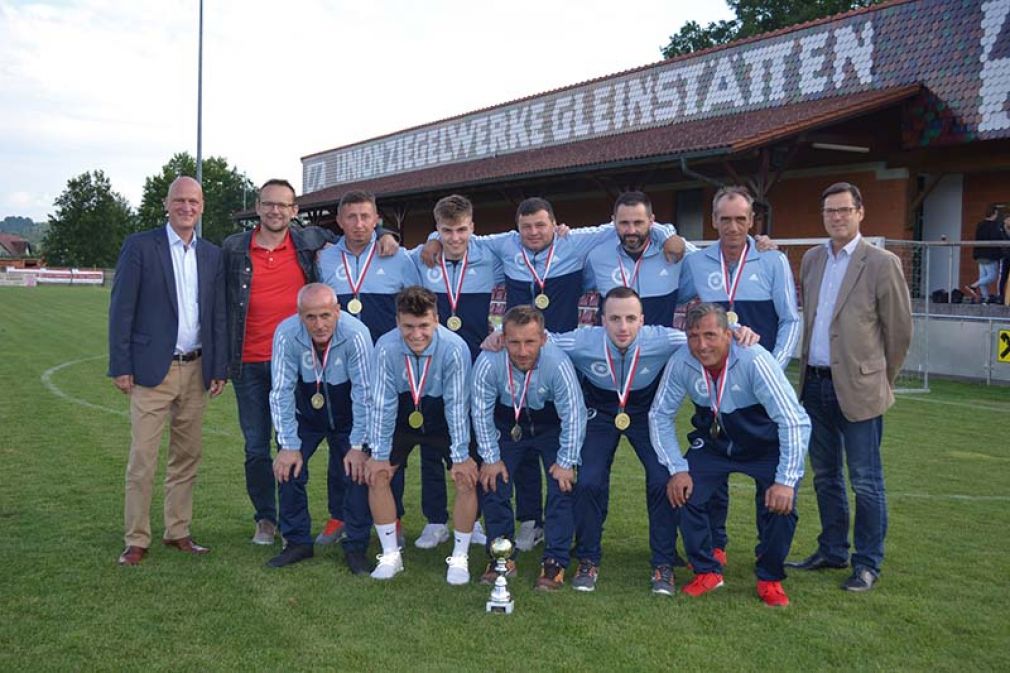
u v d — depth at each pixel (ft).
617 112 72.28
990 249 44.91
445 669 11.44
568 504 14.96
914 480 22.07
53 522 17.98
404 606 13.73
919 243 40.73
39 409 31.65
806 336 15.47
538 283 17.49
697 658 11.83
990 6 46.37
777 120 48.55
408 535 17.98
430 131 100.78
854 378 14.51
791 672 11.45
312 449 16.58
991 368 39.60
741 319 15.71
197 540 17.07
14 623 12.82
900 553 16.37
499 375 15.14
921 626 12.98
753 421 14.32
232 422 29.86
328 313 15.17
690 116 64.85
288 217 16.88
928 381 40.57
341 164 124.67
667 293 16.62
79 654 11.83
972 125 46.78
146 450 15.61
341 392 16.15
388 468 15.29
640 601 14.05
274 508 17.26
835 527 15.52
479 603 13.91
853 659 11.85
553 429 15.65
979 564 15.76
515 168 65.92
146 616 13.15
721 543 15.98
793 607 13.75
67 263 256.11
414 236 105.60
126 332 15.47
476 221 91.45
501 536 15.14
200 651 11.96
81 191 256.93
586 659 11.78
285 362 15.92
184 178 15.87
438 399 15.55
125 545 16.33
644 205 15.78
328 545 17.10
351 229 17.34
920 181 53.31
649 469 14.97
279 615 13.26
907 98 48.88
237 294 16.62
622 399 15.34
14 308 89.35
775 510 13.64
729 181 51.29
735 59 61.05
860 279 14.60
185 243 16.03
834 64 54.08
